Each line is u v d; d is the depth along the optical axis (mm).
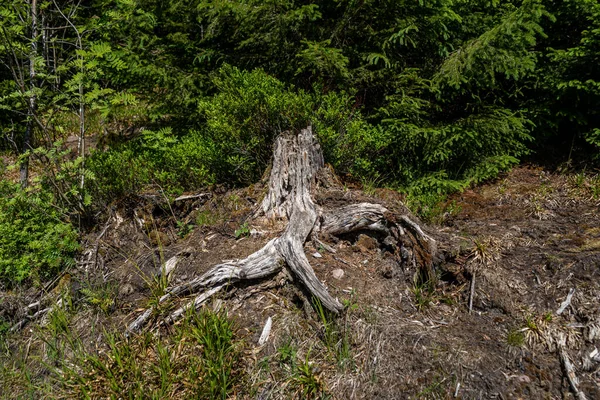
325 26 5477
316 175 4223
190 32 6426
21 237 4125
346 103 4766
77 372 3172
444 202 4695
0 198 4617
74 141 7125
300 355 3057
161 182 4691
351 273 3527
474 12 5598
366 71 5113
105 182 4699
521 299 3271
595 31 4547
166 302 3340
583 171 4945
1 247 4070
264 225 3955
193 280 3406
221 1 5238
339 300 3279
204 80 5859
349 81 5129
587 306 3113
